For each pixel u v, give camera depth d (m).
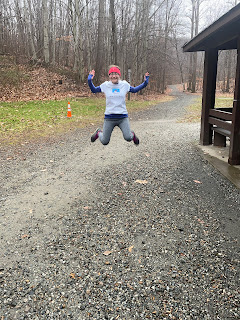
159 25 34.12
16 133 10.09
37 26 33.31
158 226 3.99
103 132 4.36
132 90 4.23
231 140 6.51
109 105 4.19
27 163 6.85
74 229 3.93
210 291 2.81
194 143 8.75
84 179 5.78
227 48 8.06
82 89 24.47
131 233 3.82
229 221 4.12
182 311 2.58
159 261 3.26
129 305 2.65
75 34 25.02
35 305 2.65
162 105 22.09
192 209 4.49
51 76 24.92
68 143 8.91
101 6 25.12
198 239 3.68
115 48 23.45
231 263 3.21
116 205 4.63
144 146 8.41
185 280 2.96
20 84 21.77
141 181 5.60
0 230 3.91
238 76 6.13
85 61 32.38
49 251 3.45
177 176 5.91
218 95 35.09
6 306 2.63
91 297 2.74
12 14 36.12
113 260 3.29
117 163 6.80
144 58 30.86
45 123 12.06
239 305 2.64
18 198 4.91
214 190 5.20
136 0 25.59
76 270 3.12
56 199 4.87
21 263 3.23
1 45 28.89
